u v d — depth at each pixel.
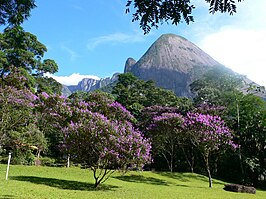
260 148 32.56
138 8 5.11
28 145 26.88
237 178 32.94
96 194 13.56
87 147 16.39
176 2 5.04
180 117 25.53
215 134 22.38
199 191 19.00
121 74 50.72
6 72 30.70
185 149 37.41
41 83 40.28
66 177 19.88
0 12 5.10
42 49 39.28
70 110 26.95
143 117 36.97
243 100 35.22
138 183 21.30
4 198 9.85
